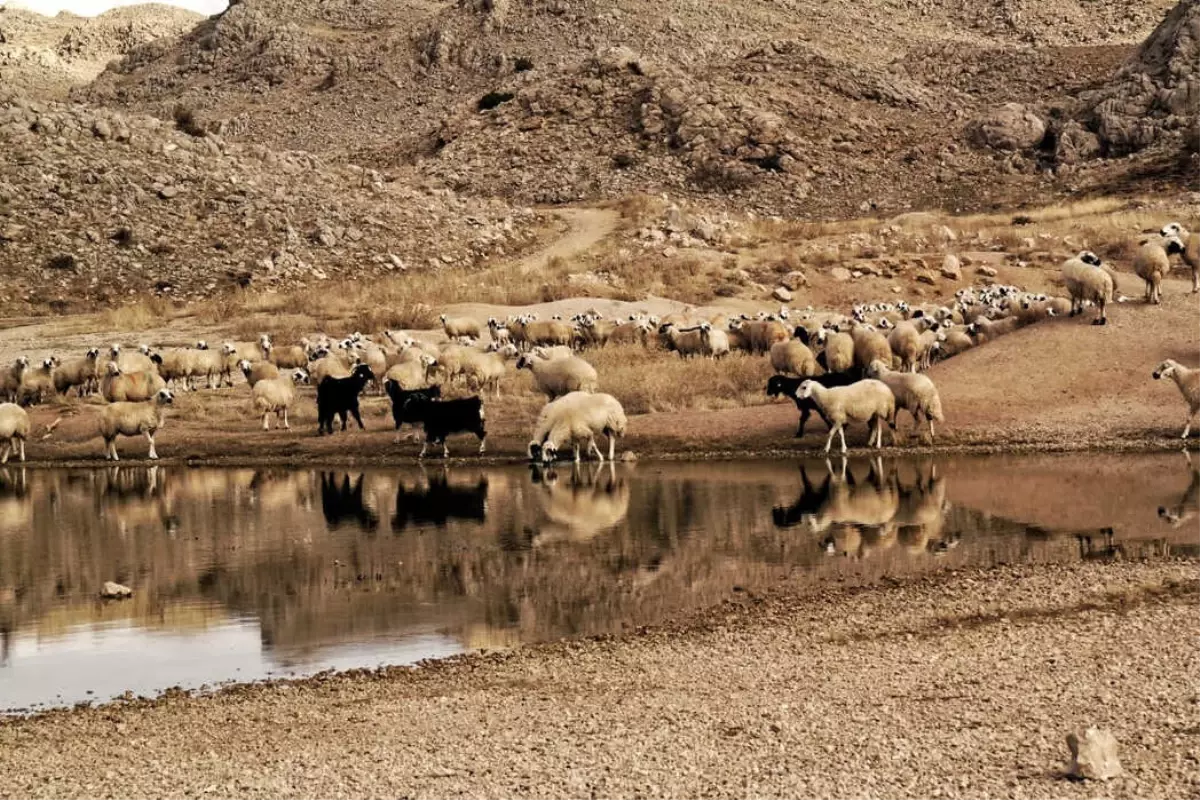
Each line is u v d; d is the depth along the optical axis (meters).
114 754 10.72
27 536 19.08
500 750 10.33
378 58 125.75
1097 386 26.39
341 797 9.51
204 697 12.10
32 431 28.86
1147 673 11.38
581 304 44.25
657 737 10.43
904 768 9.45
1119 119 75.50
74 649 13.73
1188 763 9.27
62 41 171.88
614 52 92.25
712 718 10.85
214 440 27.27
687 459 23.95
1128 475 21.00
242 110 121.94
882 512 18.81
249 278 50.62
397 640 13.66
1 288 47.66
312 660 13.12
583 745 10.33
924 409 24.05
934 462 22.75
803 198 75.25
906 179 77.12
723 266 49.88
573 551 17.12
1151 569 15.05
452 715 11.29
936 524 17.94
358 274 52.91
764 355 32.53
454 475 23.12
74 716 11.71
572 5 125.19
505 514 19.50
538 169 81.12
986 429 24.70
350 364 32.75
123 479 24.31
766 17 127.19
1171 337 28.19
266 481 23.45
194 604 15.25
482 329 40.66
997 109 81.69
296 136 113.19
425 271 54.25
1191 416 23.86
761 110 83.12
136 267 50.50
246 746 10.77
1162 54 79.75
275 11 143.00
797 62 93.94
